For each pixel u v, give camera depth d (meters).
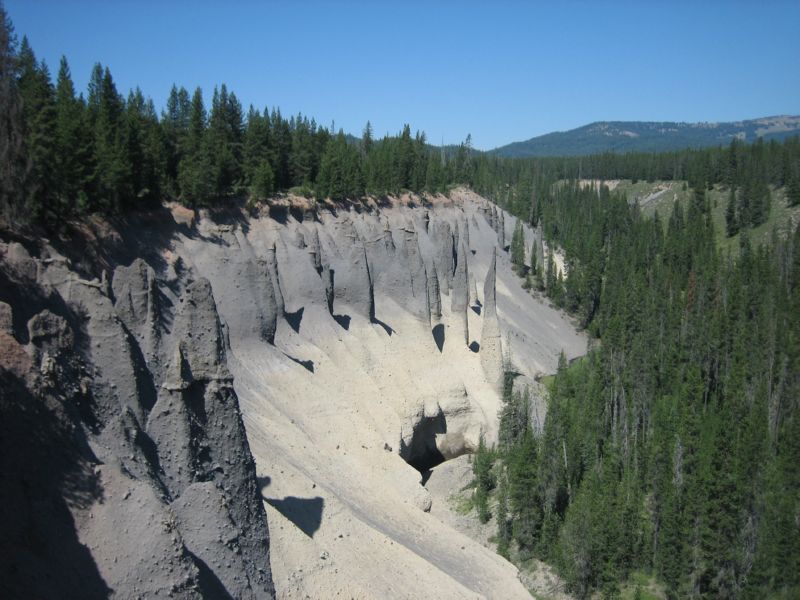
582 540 47.16
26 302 28.72
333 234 80.19
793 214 166.75
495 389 69.94
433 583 36.91
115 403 26.56
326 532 36.59
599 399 69.62
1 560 17.48
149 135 71.69
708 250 139.00
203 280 27.88
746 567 46.34
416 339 70.62
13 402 19.59
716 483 46.69
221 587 23.06
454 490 58.41
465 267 75.50
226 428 27.53
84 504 19.92
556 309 124.69
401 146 126.75
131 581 19.39
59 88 69.31
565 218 173.62
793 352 78.19
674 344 89.44
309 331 61.28
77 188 54.00
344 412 52.12
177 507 23.78
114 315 28.16
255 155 87.88
